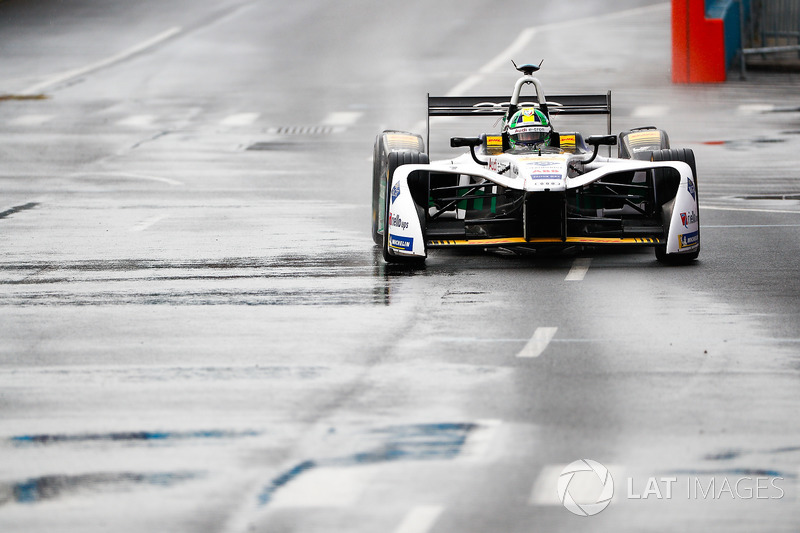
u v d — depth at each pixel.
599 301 36.12
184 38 162.25
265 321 34.34
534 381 27.58
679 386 27.00
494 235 43.09
